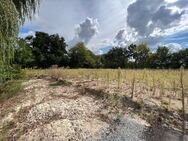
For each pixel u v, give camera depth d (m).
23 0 11.61
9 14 8.82
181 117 7.12
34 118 7.99
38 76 19.66
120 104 8.32
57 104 9.05
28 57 20.02
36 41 63.94
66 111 8.16
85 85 12.05
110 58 71.25
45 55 57.59
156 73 16.12
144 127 6.61
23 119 8.14
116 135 6.22
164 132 6.27
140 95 9.23
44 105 9.12
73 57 60.03
